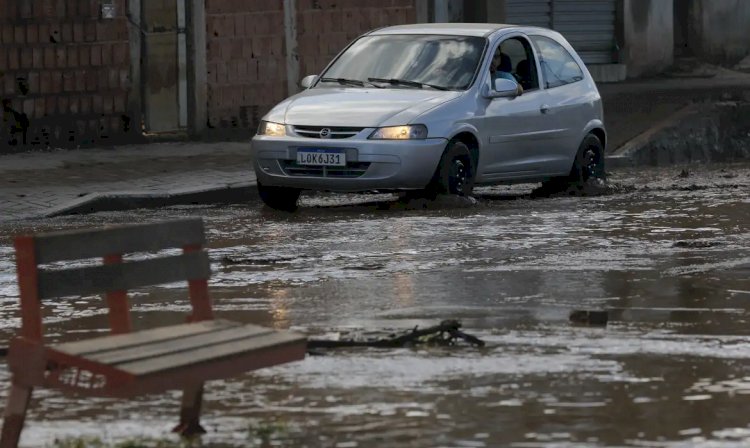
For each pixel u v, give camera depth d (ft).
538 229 94.84
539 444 41.52
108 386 39.22
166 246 44.39
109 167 129.18
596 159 124.88
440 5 182.80
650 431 42.83
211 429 43.88
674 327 60.13
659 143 166.30
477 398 47.21
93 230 42.75
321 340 56.13
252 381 50.11
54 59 143.54
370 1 172.35
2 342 60.08
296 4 164.35
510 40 118.21
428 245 87.30
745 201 113.19
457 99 110.22
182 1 152.97
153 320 63.52
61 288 42.01
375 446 41.63
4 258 85.05
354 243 88.63
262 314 64.69
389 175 105.70
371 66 115.03
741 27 230.68
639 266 78.23
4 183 118.52
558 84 121.19
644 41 216.95
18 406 40.98
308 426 44.06
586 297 68.28
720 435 42.37
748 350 54.95
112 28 147.02
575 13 210.18
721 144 173.47
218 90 157.28
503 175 114.62
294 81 164.86
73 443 42.39
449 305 66.39
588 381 49.57
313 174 106.93
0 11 139.85
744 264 78.64
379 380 50.08
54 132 144.15
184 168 129.18
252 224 99.81
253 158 109.50
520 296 68.69
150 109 151.23
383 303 67.26
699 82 207.31
